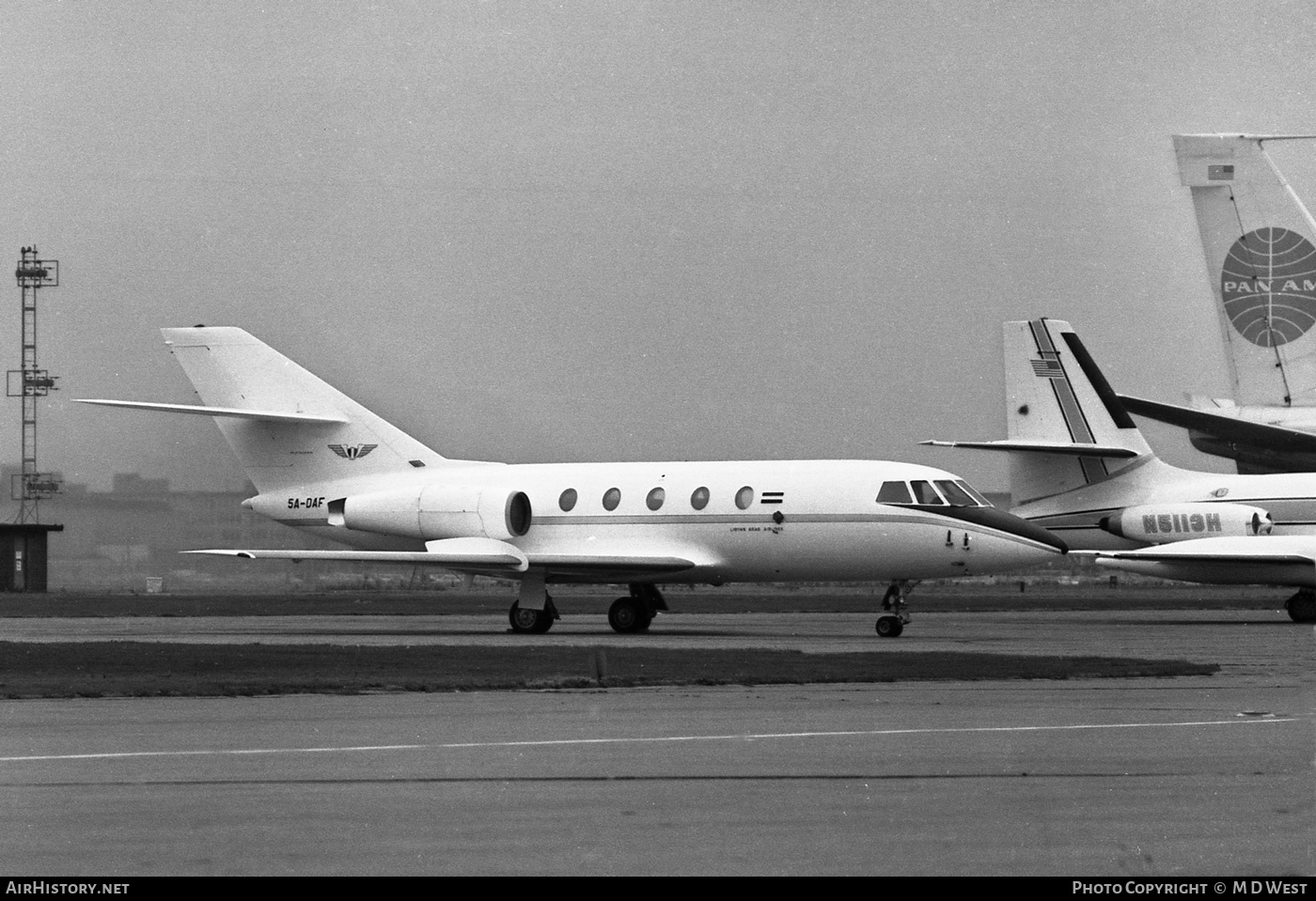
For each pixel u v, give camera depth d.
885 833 24.03
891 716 40.56
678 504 95.44
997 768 30.92
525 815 25.67
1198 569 112.94
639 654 64.75
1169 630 95.31
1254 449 127.25
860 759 32.19
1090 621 111.62
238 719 40.41
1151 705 43.47
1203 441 128.50
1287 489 119.38
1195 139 129.00
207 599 164.25
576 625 108.19
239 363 104.69
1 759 32.44
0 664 58.53
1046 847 23.05
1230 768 30.81
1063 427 128.62
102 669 56.56
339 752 33.59
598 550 96.38
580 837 23.77
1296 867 21.67
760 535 92.88
